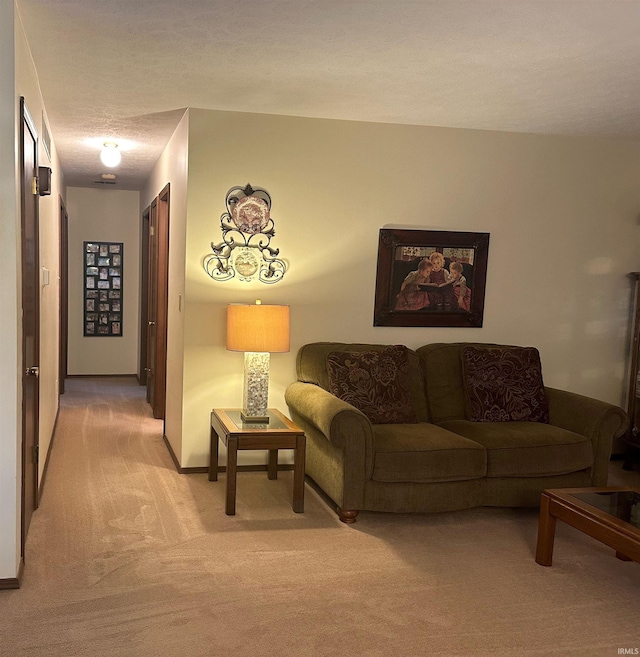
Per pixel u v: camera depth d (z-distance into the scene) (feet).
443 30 9.72
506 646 8.44
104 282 28.32
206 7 9.14
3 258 8.93
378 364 14.23
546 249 16.81
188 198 14.71
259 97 13.62
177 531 11.72
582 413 13.97
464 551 11.42
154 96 13.66
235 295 15.19
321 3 8.90
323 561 10.74
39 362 12.66
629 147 17.08
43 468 14.06
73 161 21.45
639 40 9.90
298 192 15.30
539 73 11.59
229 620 8.75
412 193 15.89
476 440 13.20
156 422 20.38
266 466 15.71
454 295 16.31
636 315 16.99
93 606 8.96
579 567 10.96
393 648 8.27
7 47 8.71
